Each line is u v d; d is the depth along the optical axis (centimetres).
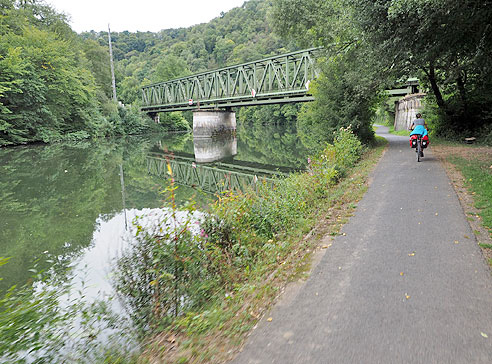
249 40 13775
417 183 770
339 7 1593
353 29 1281
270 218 634
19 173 2200
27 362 306
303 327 282
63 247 841
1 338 307
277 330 281
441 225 493
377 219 552
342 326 278
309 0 2248
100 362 297
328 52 1747
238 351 258
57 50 4488
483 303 295
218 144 4541
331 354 244
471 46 1104
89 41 7238
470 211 539
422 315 284
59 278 607
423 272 360
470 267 361
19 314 335
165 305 396
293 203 680
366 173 950
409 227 500
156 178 1998
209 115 5662
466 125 1675
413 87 2805
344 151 1140
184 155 3300
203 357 255
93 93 5753
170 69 9012
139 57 17325
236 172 2089
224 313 330
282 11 2430
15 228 1038
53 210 1266
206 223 546
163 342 312
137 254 456
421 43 1060
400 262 389
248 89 4509
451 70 1481
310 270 393
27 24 4772
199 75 5766
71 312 391
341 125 1686
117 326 375
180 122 8800
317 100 1830
